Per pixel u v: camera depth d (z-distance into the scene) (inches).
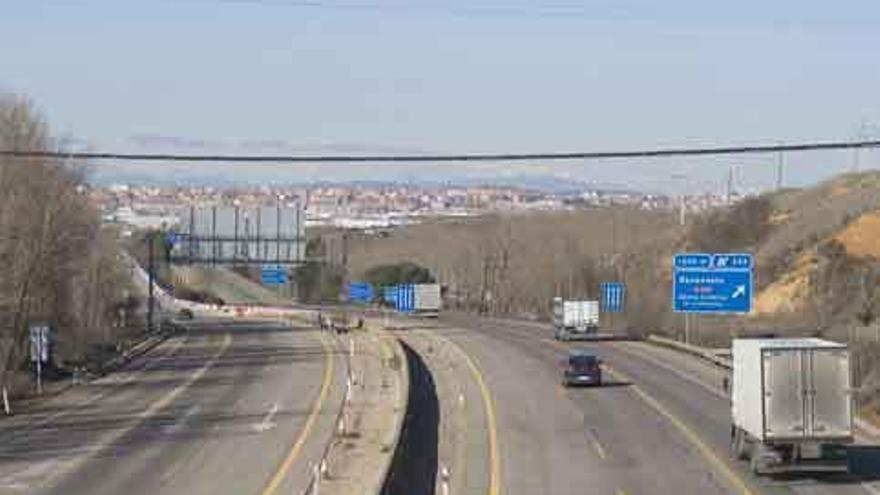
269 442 4466.0
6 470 3858.3
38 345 6446.9
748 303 6889.8
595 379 6210.6
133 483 3587.6
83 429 4933.6
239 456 4126.5
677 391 6023.6
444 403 5669.3
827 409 3506.4
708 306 6943.9
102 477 3700.8
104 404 5890.8
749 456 3764.8
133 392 6466.5
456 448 4259.4
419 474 3713.1
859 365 5580.7
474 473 3710.6
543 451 4153.5
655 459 3932.1
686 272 6983.3
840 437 3503.9
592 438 4453.7
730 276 6914.4
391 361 7755.9
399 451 3917.3
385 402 5718.5
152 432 4815.5
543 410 5334.6
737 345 3887.8
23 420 5260.8
